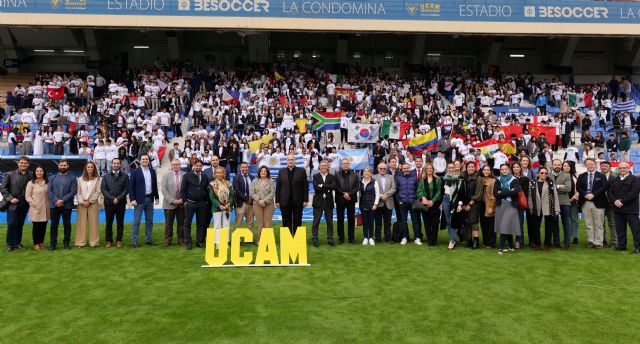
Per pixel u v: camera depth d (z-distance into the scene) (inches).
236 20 1021.2
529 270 338.0
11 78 1279.5
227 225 416.8
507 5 1059.9
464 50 1456.7
